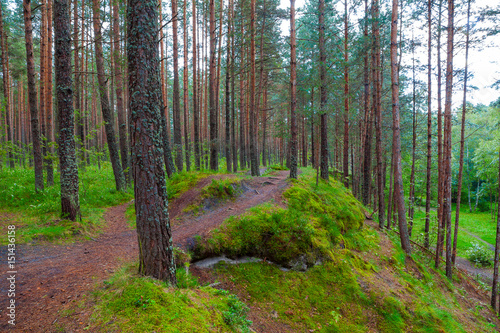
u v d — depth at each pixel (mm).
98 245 7348
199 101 26766
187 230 8219
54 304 4004
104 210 11273
